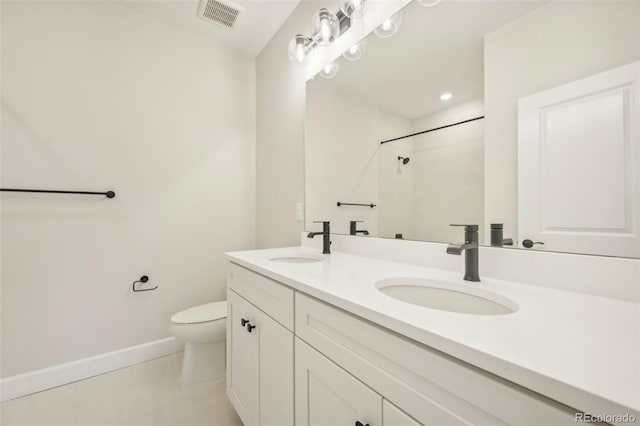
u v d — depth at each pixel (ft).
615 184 2.05
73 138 5.18
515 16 2.65
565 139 2.31
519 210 2.59
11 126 4.66
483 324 1.50
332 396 2.09
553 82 2.39
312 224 5.38
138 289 5.84
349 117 4.53
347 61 4.57
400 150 3.76
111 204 5.56
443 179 3.26
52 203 5.00
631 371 1.04
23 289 4.75
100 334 5.41
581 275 2.18
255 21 6.18
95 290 5.38
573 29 2.28
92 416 4.17
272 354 2.97
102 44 5.48
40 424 4.02
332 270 3.02
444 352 1.36
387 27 3.85
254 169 7.55
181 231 6.39
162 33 6.17
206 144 6.77
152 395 4.70
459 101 3.11
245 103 7.42
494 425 1.18
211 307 5.78
